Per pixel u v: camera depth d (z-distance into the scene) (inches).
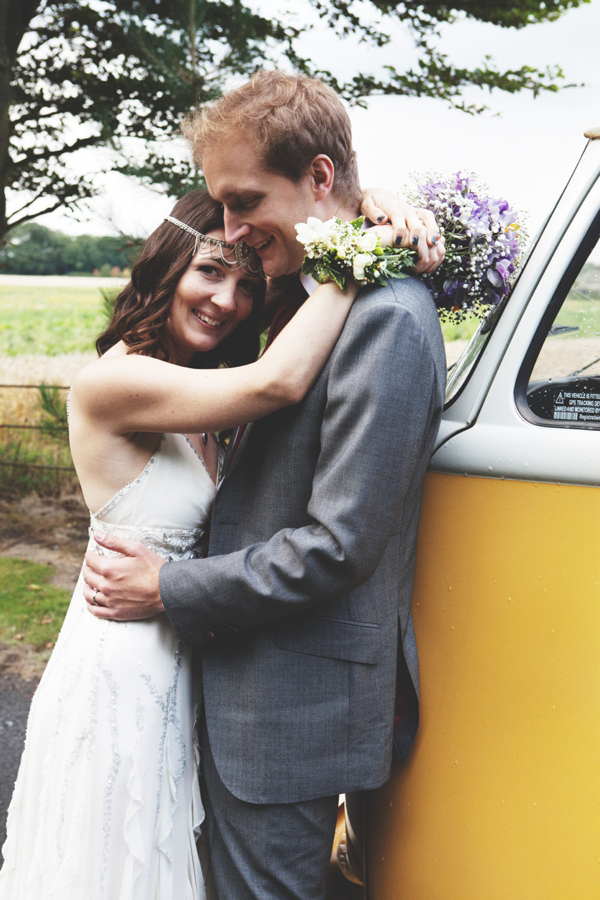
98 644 56.9
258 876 53.7
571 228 54.8
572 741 51.4
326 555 48.3
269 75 52.6
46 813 57.0
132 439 57.5
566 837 51.7
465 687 54.9
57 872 55.8
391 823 58.9
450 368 67.9
